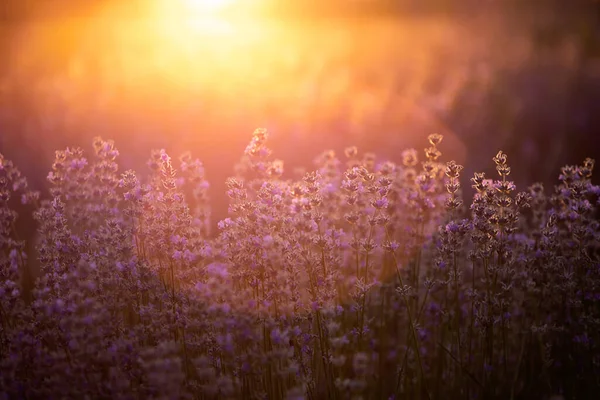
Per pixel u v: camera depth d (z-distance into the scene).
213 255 2.92
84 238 3.21
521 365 3.35
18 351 2.57
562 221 3.40
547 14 24.45
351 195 3.11
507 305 3.01
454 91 11.79
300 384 2.79
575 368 3.31
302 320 2.87
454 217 3.51
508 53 17.84
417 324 3.14
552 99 10.41
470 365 3.18
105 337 2.70
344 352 3.04
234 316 2.53
